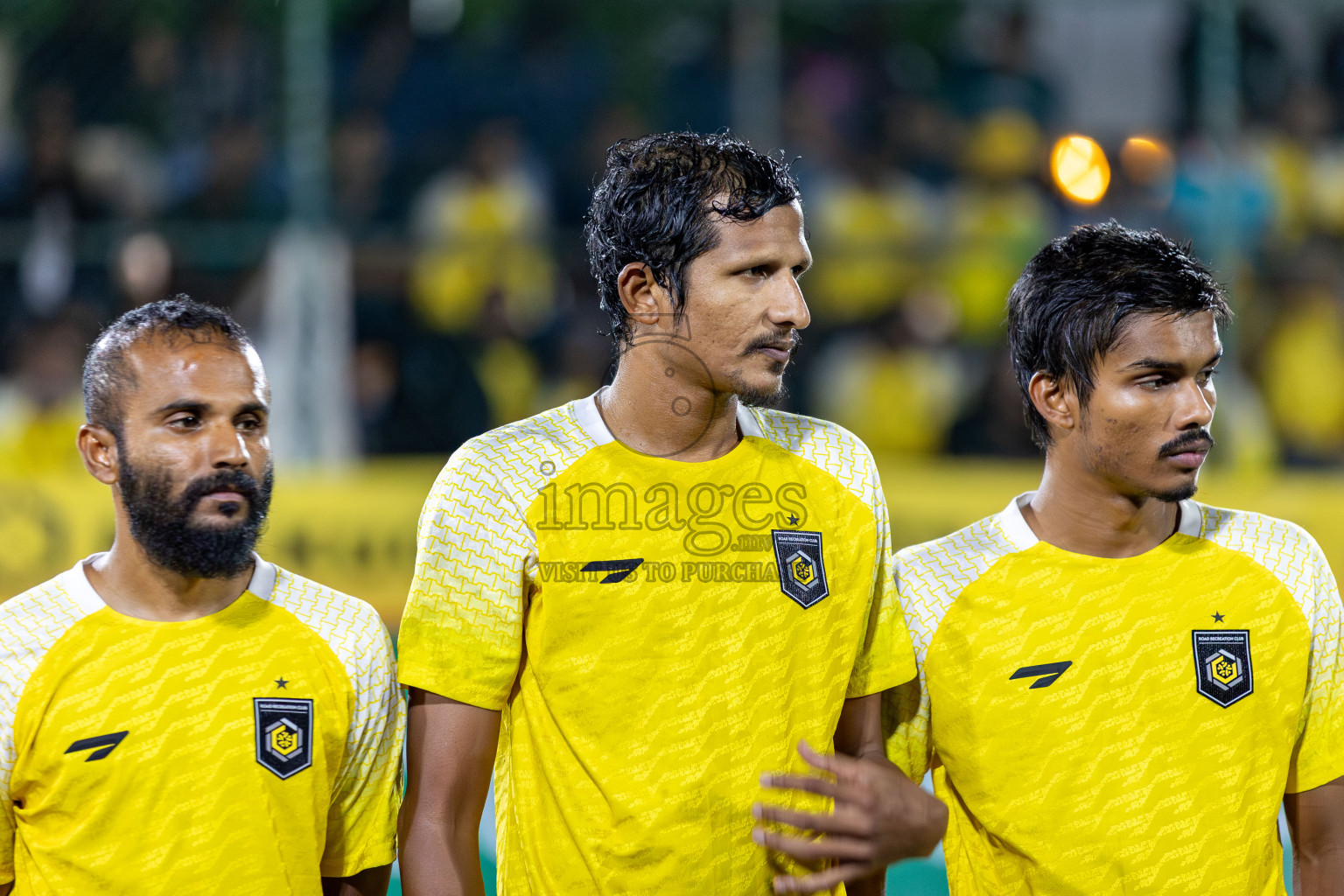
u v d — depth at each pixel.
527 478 6.07
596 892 5.92
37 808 5.81
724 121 18.84
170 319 5.93
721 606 6.06
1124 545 6.51
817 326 18.27
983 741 6.43
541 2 19.02
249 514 5.87
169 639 5.99
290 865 5.98
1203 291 6.09
